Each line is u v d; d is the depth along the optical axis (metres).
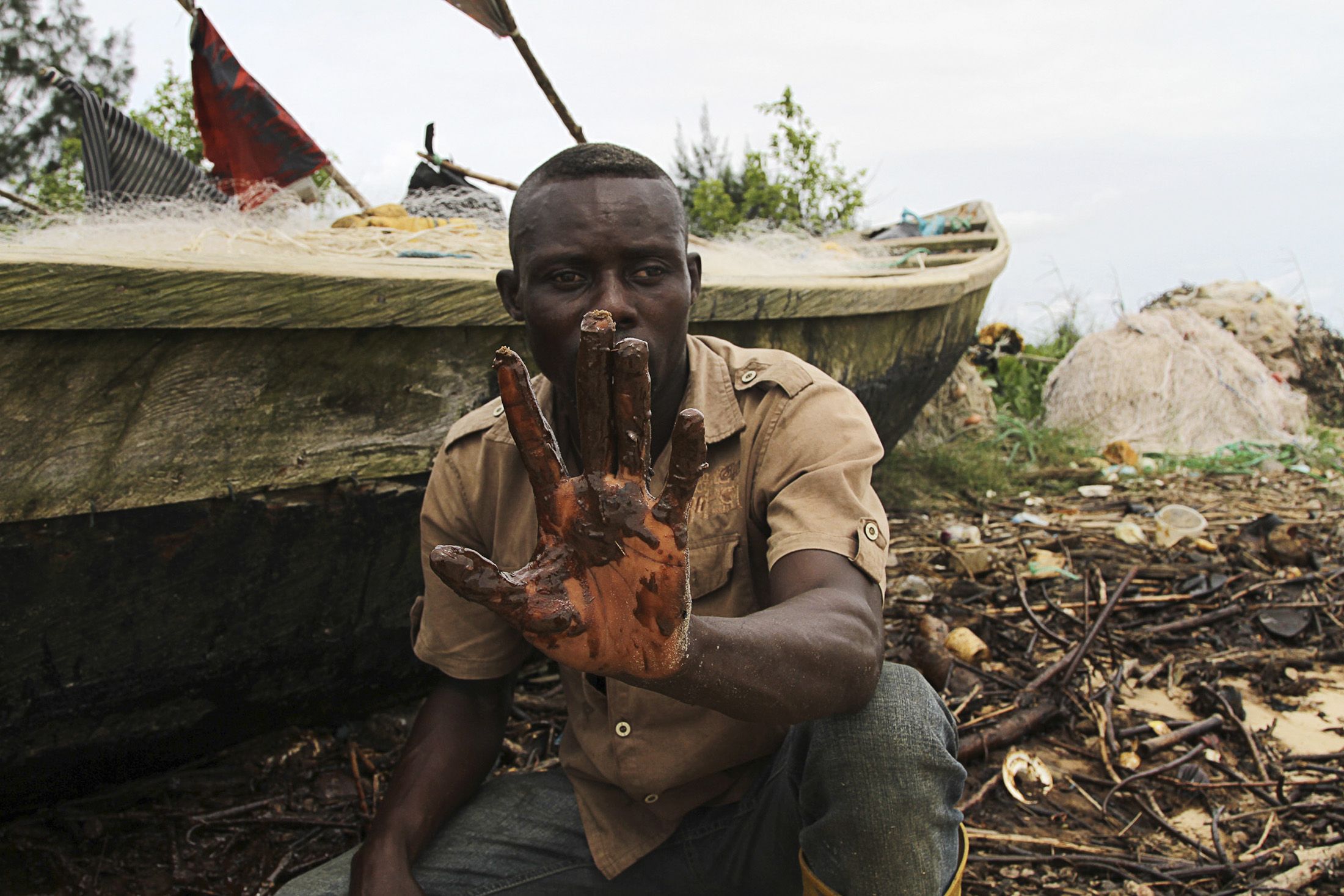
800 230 7.23
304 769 2.47
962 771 1.34
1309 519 4.96
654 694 1.46
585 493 0.96
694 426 0.91
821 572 1.29
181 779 2.38
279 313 1.94
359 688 2.56
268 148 3.85
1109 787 2.46
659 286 1.38
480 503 1.60
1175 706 2.88
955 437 6.43
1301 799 2.40
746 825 1.50
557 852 1.55
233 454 2.02
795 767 1.40
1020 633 3.36
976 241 6.57
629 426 0.95
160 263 1.79
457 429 1.64
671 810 1.52
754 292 3.03
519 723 2.73
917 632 3.24
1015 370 8.25
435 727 1.62
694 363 1.53
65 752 2.07
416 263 2.29
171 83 7.55
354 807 2.34
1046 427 7.31
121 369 1.81
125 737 2.15
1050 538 4.54
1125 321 8.04
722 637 1.06
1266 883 2.03
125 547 1.93
